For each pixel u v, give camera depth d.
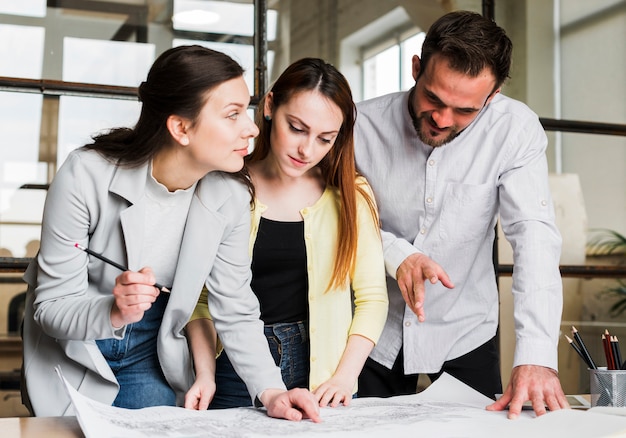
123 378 1.47
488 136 1.78
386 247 1.66
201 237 1.41
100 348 1.44
